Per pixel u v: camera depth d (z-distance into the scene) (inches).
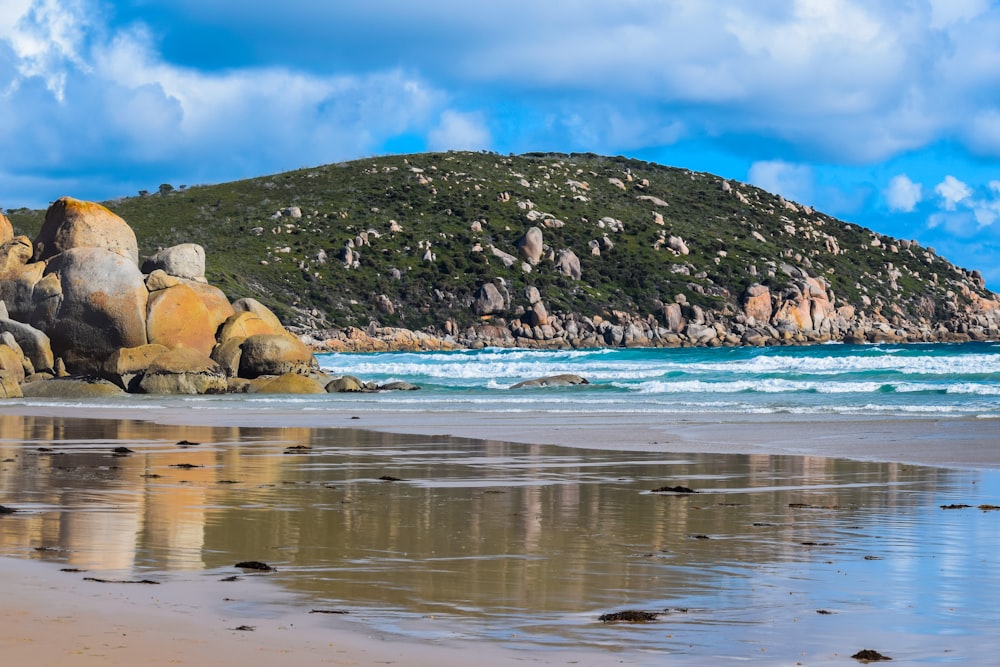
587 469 758.5
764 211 6929.1
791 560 414.9
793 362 2322.8
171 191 6289.4
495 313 5083.7
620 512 546.0
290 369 1955.0
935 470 754.2
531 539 460.4
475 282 5196.9
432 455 856.9
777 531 486.9
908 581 376.2
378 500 586.2
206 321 1994.3
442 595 346.3
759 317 5472.4
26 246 2085.4
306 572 382.3
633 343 5044.3
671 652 282.0
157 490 621.3
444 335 4904.0
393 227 5664.4
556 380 2043.6
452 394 1817.2
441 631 299.0
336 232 5595.5
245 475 706.2
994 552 433.7
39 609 312.8
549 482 679.1
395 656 271.0
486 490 635.5
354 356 3508.9
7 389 1781.5
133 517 514.0
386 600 338.0
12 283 1977.1
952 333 5885.8
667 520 519.8
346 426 1175.0
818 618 321.1
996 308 6569.9
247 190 6176.2
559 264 5541.3
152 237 5315.0
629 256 5772.6
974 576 385.4
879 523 512.4
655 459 828.6
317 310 4832.7
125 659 260.7
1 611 309.1
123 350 1893.5
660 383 1882.4
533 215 5989.2
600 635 298.0
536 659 272.2
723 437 1022.4
